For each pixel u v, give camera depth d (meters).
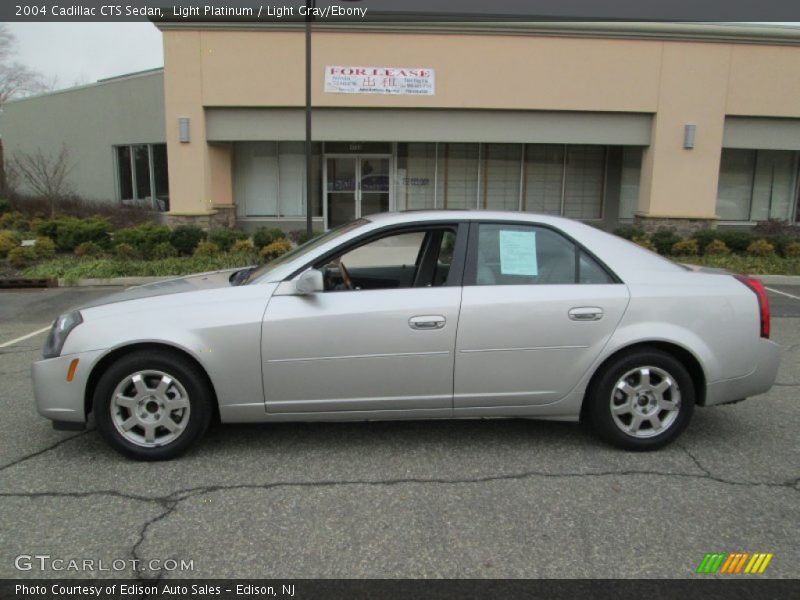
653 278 4.20
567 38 14.60
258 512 3.40
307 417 4.07
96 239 13.68
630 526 3.27
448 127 14.97
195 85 14.55
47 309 9.58
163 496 3.57
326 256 4.14
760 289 4.28
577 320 4.05
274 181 17.61
